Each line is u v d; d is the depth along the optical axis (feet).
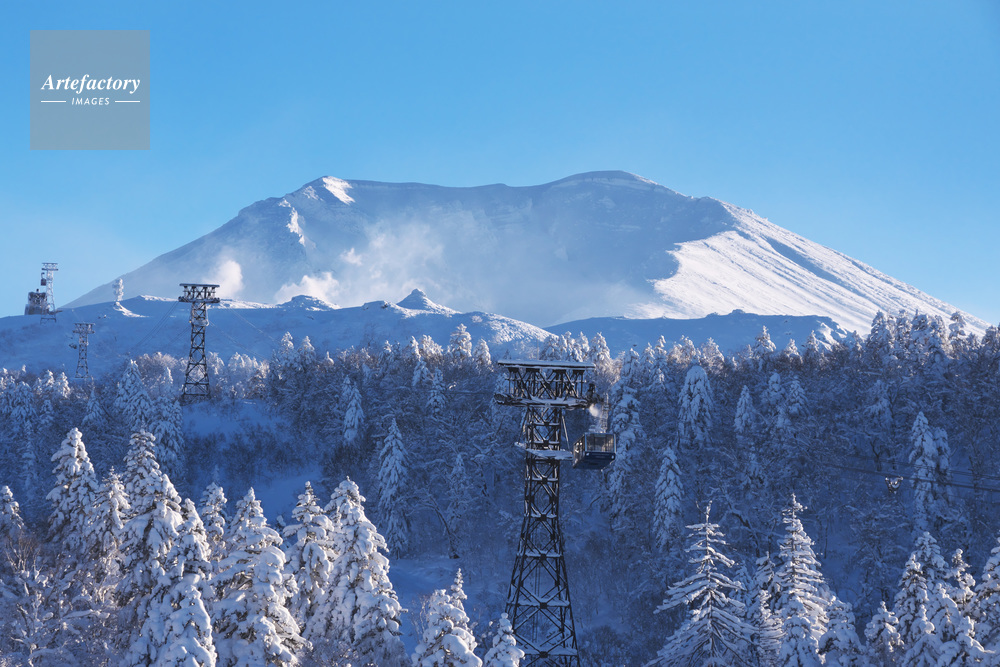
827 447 274.98
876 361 330.54
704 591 144.46
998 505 251.19
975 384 299.38
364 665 128.16
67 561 152.25
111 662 126.11
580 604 240.73
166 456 301.84
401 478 277.44
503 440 307.37
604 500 281.95
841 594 237.66
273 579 117.50
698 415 283.18
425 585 252.83
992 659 126.72
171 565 118.93
